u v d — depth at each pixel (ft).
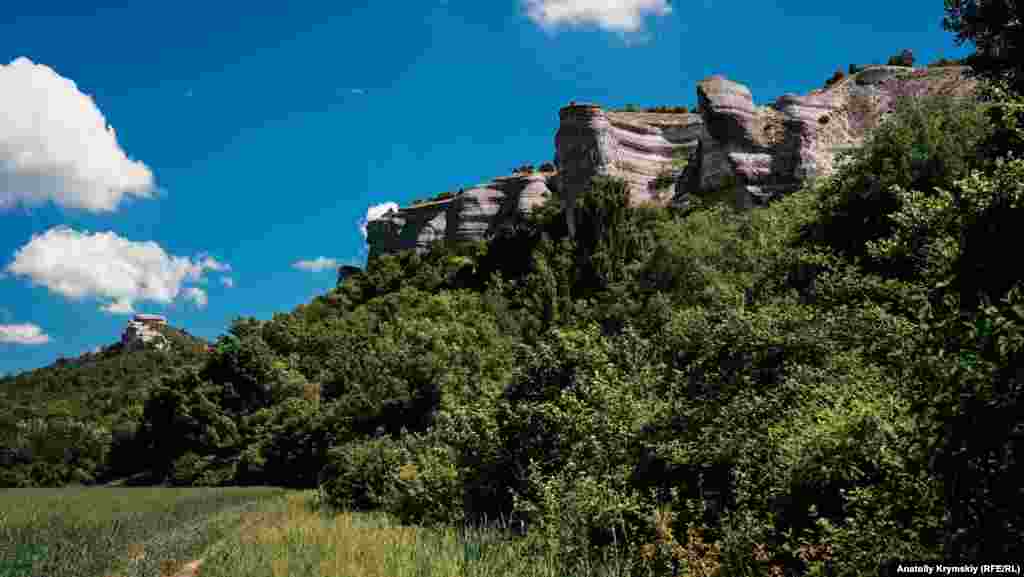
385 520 62.54
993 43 40.63
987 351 18.74
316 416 158.20
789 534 27.58
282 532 58.34
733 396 40.24
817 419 33.76
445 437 64.28
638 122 281.33
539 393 55.88
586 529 38.70
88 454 243.60
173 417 218.38
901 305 41.16
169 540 62.08
